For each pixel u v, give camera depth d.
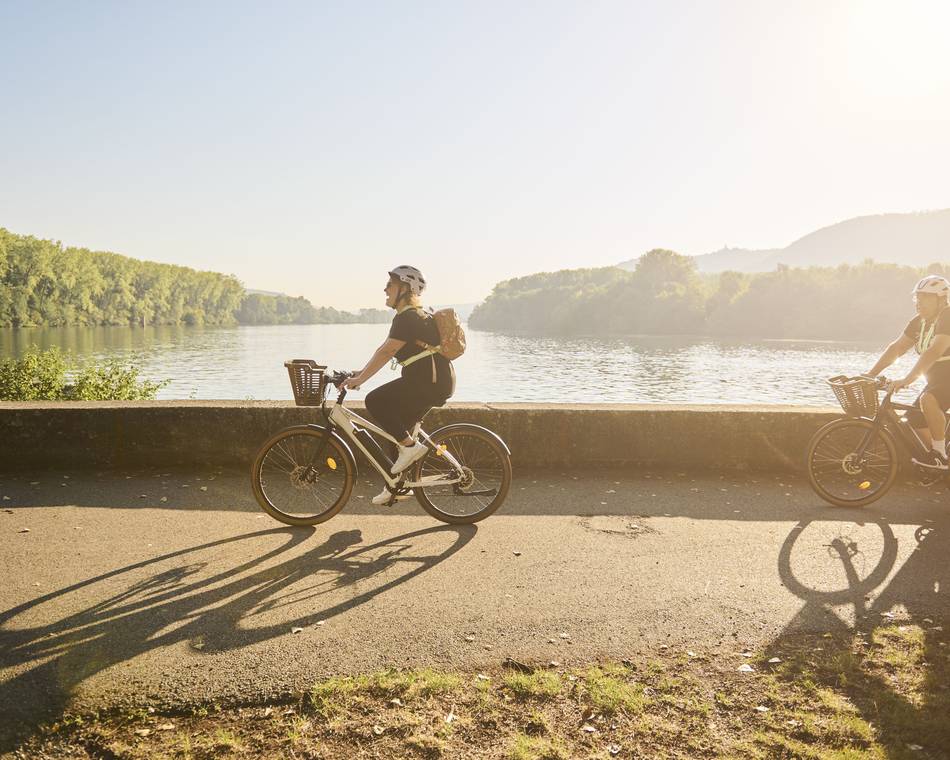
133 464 6.44
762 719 2.70
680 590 3.90
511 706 2.78
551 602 3.72
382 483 6.05
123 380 11.98
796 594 3.87
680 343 152.12
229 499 5.50
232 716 2.70
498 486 5.07
